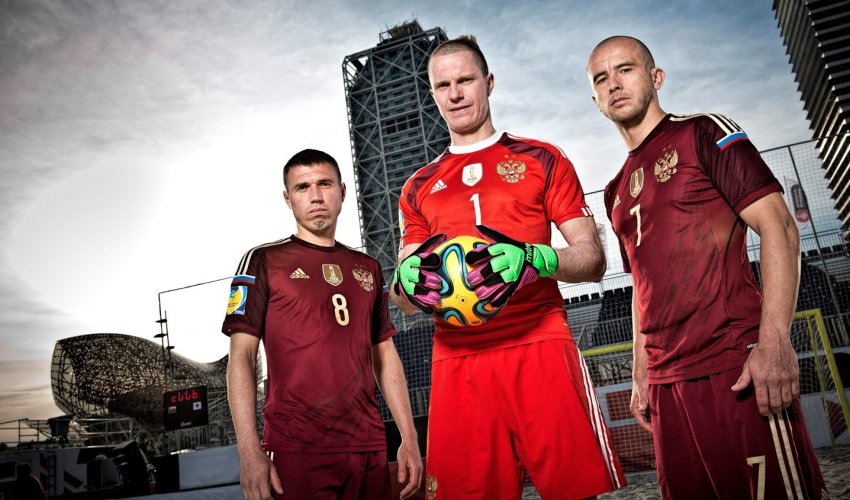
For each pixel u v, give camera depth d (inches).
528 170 70.7
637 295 75.2
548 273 57.1
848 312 287.0
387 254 3735.2
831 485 161.5
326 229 92.4
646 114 73.5
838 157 1105.4
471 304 54.8
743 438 59.2
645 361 77.7
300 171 91.0
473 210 70.6
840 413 251.1
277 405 81.5
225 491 228.8
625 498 190.1
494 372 66.2
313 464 78.5
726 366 61.3
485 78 76.5
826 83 2361.0
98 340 1421.0
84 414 1353.3
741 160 61.3
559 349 65.7
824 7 2317.9
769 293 57.3
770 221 58.8
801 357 272.1
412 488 84.7
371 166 3946.9
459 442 66.1
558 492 61.4
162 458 241.0
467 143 76.3
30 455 495.2
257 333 83.9
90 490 536.7
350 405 83.4
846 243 278.8
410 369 432.1
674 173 67.3
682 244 65.7
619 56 72.9
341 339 85.7
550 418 62.9
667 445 66.9
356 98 4094.5
